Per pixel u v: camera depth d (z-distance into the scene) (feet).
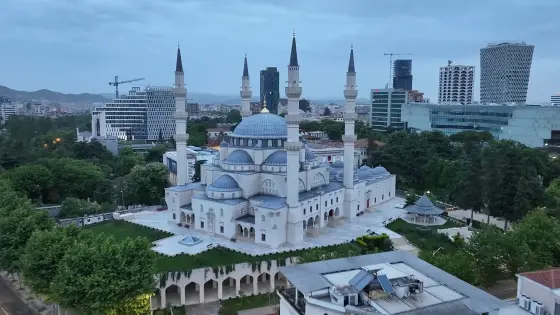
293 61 318.86
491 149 523.29
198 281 274.98
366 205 451.94
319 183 407.03
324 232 370.53
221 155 391.65
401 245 348.59
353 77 398.42
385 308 149.69
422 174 564.30
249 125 387.55
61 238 253.03
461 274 236.43
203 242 335.67
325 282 171.83
